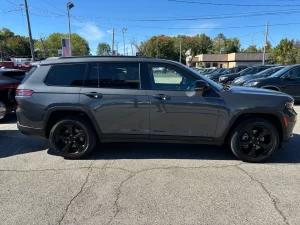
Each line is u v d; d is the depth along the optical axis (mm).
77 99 4254
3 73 7633
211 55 71938
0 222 2732
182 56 89812
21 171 3998
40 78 4391
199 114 4188
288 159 4488
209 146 5152
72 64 4371
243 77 11852
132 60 4312
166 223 2723
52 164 4277
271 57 41812
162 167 4137
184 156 4617
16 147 5133
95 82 4301
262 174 3877
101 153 4766
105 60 4324
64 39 18750
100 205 3053
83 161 4406
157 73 4301
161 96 4176
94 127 4395
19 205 3049
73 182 3627
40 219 2789
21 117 4461
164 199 3176
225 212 2910
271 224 2705
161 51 81188
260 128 4273
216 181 3641
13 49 92062
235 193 3316
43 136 4492
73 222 2740
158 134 4305
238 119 4312
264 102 4141
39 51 95750
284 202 3107
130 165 4223
